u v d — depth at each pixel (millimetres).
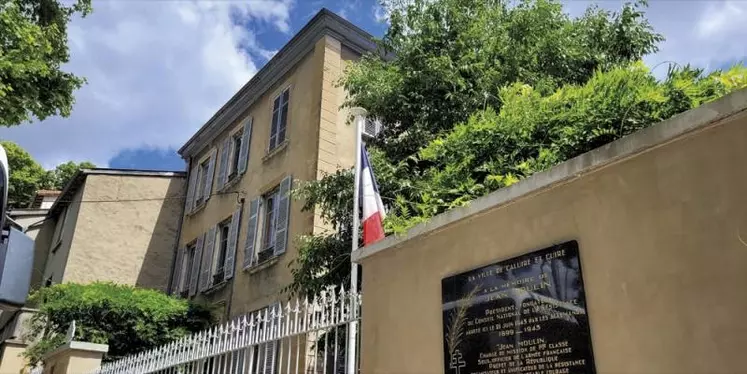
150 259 17500
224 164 16078
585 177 3197
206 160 17797
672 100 3561
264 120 14641
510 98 4824
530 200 3471
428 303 3934
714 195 2598
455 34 9078
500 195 3611
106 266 16906
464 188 4316
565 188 3291
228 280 13594
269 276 11992
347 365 4566
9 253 3635
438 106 8773
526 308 3240
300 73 13562
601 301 2906
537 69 8688
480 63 8406
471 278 3658
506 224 3566
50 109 10797
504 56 8633
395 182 7625
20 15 9633
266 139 14141
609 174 3084
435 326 3812
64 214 19562
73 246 16719
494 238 3611
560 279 3125
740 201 2494
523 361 3150
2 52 9289
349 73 10359
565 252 3156
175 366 7285
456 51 8898
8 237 3678
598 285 2947
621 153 3000
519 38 8734
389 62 10055
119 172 18188
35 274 19812
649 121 3557
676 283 2635
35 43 9781
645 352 2658
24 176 27625
